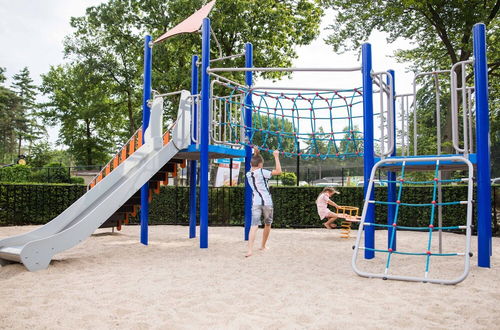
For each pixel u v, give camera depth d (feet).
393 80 20.99
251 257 18.54
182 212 37.50
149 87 26.11
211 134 22.36
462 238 27.86
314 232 31.89
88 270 15.52
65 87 124.77
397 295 11.61
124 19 77.46
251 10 65.67
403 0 46.75
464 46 48.78
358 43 56.65
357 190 35.94
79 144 127.24
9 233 29.48
